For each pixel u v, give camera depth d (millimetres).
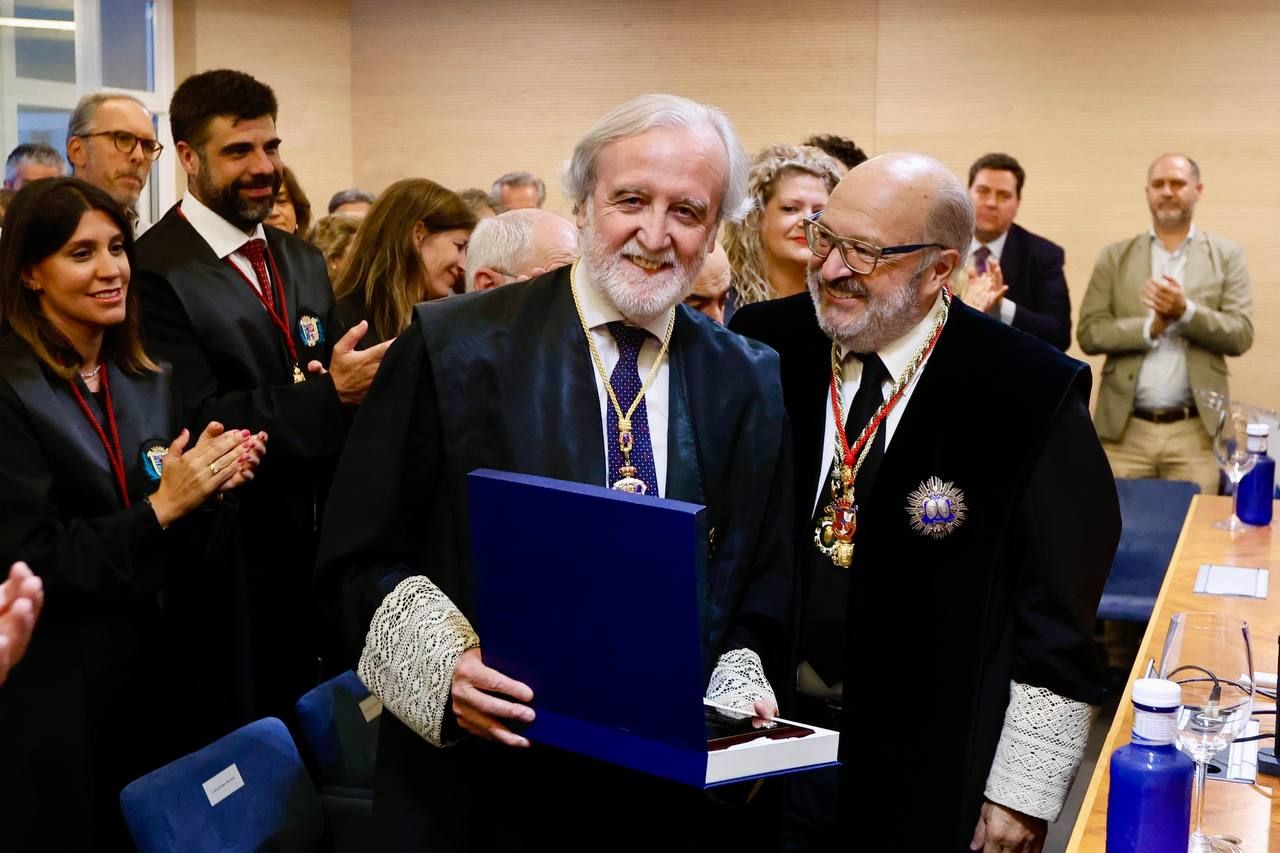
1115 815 1645
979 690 2314
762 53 8375
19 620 1664
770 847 2074
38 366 2639
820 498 2453
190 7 7816
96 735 2602
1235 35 7766
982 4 8055
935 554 2326
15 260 2629
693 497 1968
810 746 1729
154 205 7621
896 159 2373
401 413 1933
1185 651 1954
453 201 3908
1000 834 2301
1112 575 4926
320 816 2467
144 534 2609
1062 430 2332
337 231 5109
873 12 8203
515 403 1921
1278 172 7781
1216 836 1851
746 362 2062
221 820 2250
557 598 1695
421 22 8648
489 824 1933
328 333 3512
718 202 1938
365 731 2777
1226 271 6375
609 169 1893
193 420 3098
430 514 1976
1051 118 8047
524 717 1760
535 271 3447
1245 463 4293
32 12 6836
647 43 8492
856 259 2334
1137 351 6395
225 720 2979
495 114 8680
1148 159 7957
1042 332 6340
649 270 1898
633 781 1943
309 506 3381
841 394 2500
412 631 1822
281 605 3332
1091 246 8070
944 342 2416
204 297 3211
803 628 2441
